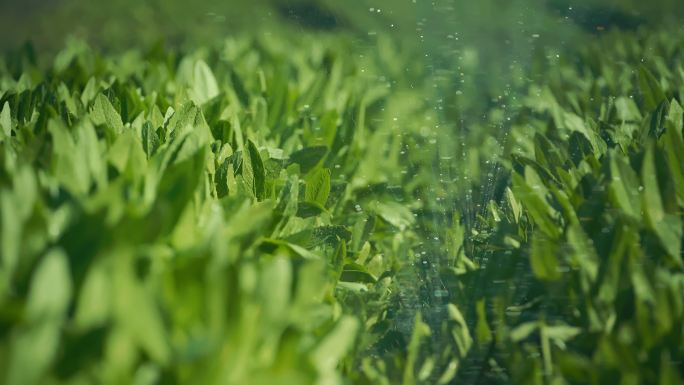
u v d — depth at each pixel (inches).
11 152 86.0
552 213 89.1
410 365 78.2
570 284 77.4
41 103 119.7
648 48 190.4
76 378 47.4
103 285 50.0
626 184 82.0
